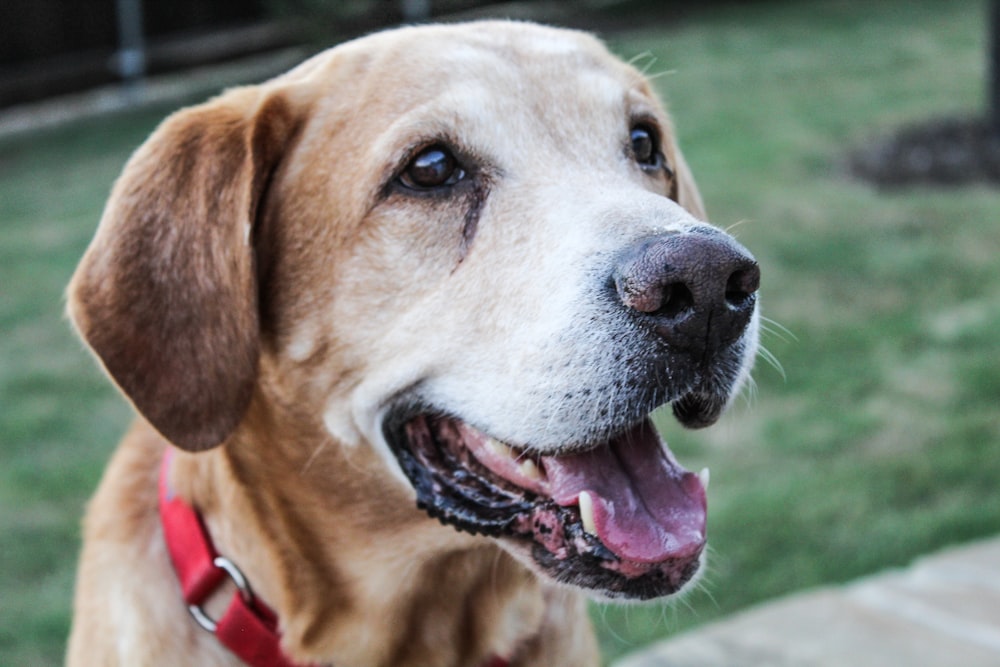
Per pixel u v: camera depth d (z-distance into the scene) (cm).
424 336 68
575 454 67
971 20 357
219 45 356
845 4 396
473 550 71
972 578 93
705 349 64
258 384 72
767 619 90
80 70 333
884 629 88
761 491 112
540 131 71
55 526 114
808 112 259
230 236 69
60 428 135
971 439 118
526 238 67
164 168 70
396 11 337
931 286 157
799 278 162
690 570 65
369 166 69
